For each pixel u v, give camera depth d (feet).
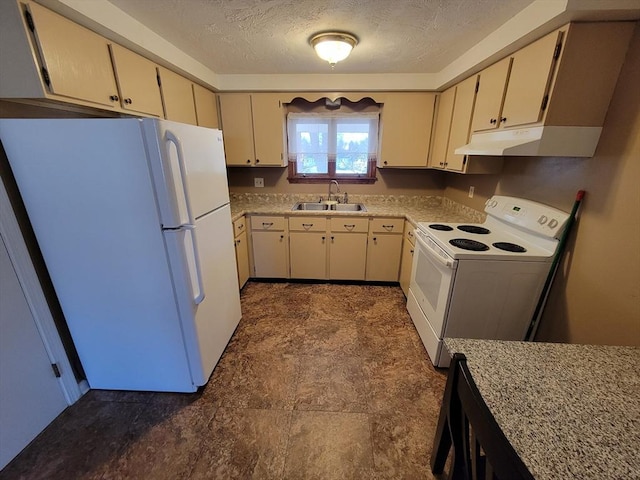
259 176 11.23
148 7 4.88
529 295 5.62
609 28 4.12
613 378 2.67
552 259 5.33
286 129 10.42
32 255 4.67
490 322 5.84
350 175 11.13
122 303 4.98
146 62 6.04
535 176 6.05
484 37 5.98
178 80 7.26
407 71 8.65
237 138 9.80
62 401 5.17
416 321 7.52
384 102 9.30
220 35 6.07
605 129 4.46
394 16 5.21
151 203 4.36
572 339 5.08
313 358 6.54
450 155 8.25
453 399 2.48
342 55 6.43
